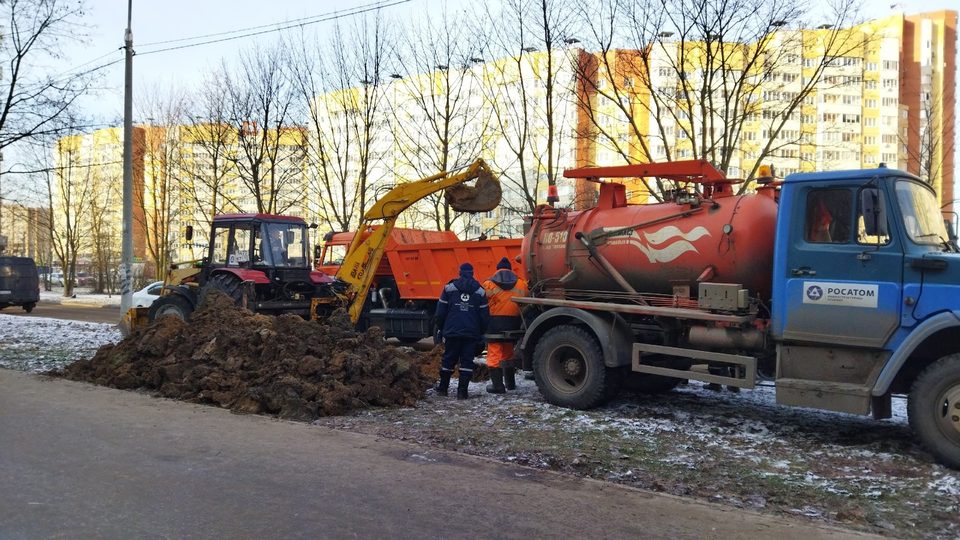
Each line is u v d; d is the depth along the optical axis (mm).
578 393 8281
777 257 7016
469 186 13359
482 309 9062
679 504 5121
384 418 7883
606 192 9016
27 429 7082
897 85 55594
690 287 7906
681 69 17062
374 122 26312
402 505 4980
